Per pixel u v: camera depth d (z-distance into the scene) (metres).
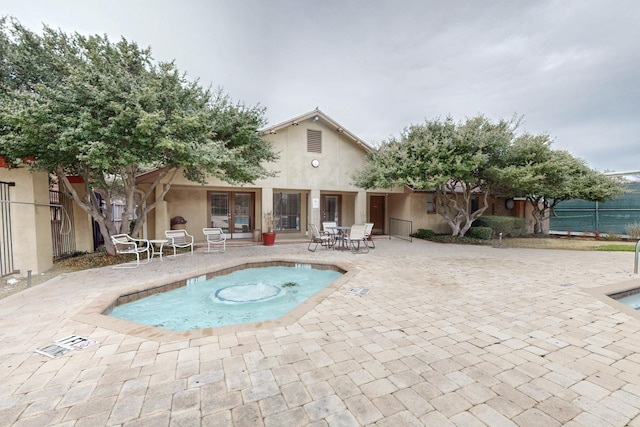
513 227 14.40
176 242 9.30
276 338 3.29
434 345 3.14
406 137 12.02
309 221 13.07
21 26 6.69
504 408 2.14
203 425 1.95
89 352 2.95
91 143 5.85
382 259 8.46
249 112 9.68
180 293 5.97
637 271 6.76
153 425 1.95
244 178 9.41
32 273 6.40
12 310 4.14
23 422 1.98
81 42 7.11
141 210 9.42
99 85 6.31
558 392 2.33
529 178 10.38
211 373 2.58
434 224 15.50
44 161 6.19
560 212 16.59
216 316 4.86
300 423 1.98
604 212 14.98
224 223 13.04
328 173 13.03
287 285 6.71
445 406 2.15
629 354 2.96
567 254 9.46
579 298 4.81
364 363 2.76
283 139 12.16
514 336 3.38
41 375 2.54
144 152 6.85
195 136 7.64
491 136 10.68
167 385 2.40
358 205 13.69
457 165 10.32
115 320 3.76
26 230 6.39
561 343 3.20
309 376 2.54
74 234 8.92
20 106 5.55
